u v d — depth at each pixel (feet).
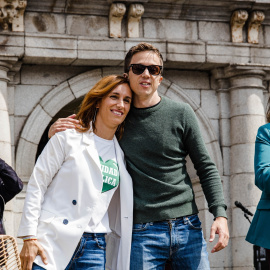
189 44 37.47
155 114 16.08
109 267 16.37
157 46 36.96
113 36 36.27
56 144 15.46
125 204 15.66
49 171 15.29
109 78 15.98
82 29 36.14
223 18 38.34
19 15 35.09
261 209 15.34
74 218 15.20
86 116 15.93
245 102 38.37
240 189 37.93
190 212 15.98
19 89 36.22
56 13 35.83
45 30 35.58
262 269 29.71
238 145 38.29
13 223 34.63
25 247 14.87
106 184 15.53
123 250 15.61
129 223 15.64
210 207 16.17
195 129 16.31
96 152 15.56
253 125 38.22
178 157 16.11
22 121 36.14
